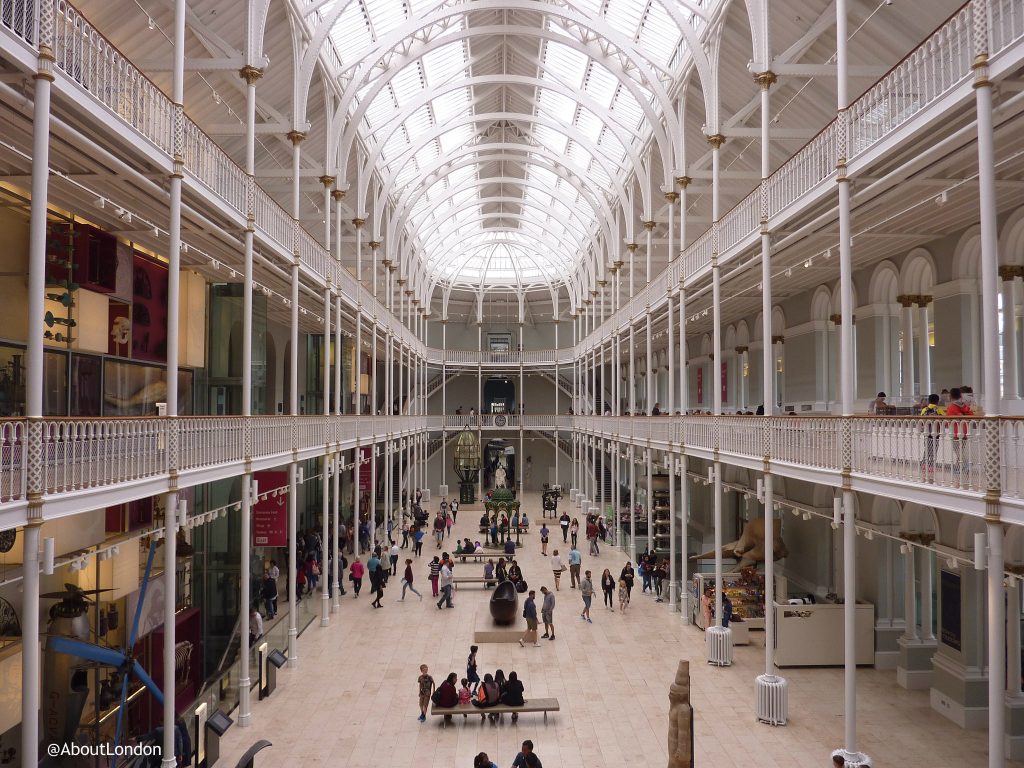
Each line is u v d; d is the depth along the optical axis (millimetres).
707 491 30656
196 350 20016
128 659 11883
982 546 8188
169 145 11273
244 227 14656
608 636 19328
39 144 7898
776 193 14422
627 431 29234
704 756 12039
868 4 14773
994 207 8023
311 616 21000
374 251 30188
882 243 16203
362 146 26828
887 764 11719
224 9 16766
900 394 17609
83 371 15172
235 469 13789
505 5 22125
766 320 14734
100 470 9305
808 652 16688
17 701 12438
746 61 19578
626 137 29469
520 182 38562
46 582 13492
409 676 16188
